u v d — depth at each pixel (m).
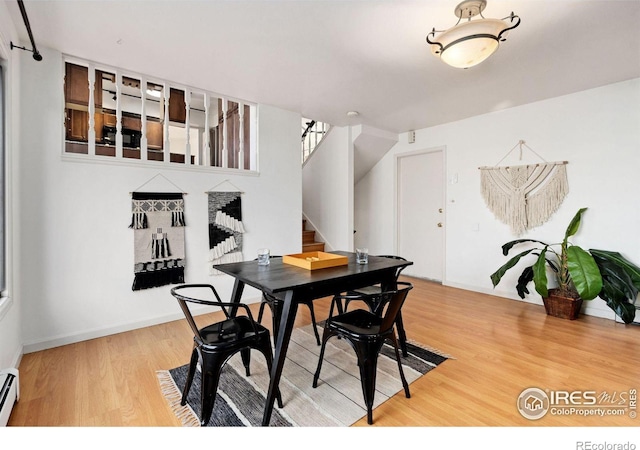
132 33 2.20
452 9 1.90
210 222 3.35
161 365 2.22
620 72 2.85
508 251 3.84
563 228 3.50
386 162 5.50
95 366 2.20
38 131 2.40
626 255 3.09
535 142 3.68
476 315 3.31
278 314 2.17
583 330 2.88
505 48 2.38
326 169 5.21
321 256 2.49
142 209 2.91
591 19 1.99
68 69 3.65
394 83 3.07
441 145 4.65
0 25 1.79
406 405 1.78
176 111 5.25
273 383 1.64
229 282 3.52
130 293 2.87
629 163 3.06
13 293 2.12
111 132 4.70
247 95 3.43
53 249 2.49
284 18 2.00
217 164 5.06
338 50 2.41
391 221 5.45
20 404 1.75
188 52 2.46
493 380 2.04
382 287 2.27
